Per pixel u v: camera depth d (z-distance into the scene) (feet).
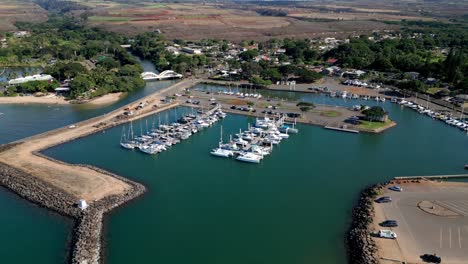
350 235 385.09
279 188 488.44
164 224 410.31
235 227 406.82
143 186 481.05
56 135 649.20
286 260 357.20
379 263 337.72
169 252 368.07
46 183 476.13
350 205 446.60
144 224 408.87
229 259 359.66
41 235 384.27
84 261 340.18
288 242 382.83
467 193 456.45
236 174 526.98
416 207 424.46
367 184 495.00
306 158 578.25
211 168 544.62
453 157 578.25
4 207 430.20
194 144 630.74
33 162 538.47
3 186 474.90
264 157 582.76
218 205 448.65
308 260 356.79
